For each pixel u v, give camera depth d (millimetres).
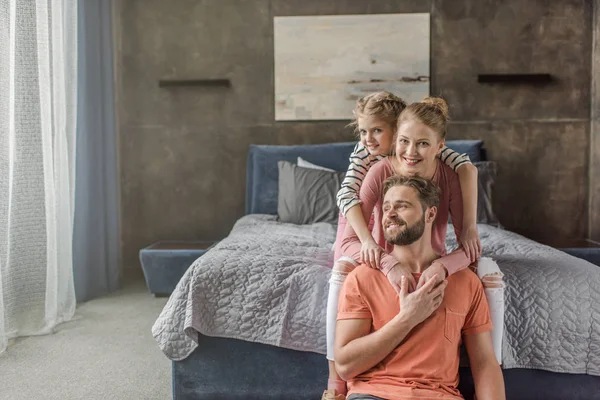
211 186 4848
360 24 4664
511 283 2275
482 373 1945
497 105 4691
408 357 1907
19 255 3359
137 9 4754
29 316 3418
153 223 4883
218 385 2379
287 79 4727
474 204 2219
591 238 4707
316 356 2326
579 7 4621
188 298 2377
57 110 3639
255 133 4797
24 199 3371
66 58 3824
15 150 3322
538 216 4754
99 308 4004
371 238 2107
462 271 2010
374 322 1951
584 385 2254
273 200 4422
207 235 4875
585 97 4676
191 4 4742
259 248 2902
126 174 4863
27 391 2627
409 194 1967
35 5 3387
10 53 3188
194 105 4805
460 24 4656
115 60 4754
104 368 2908
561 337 2221
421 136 2035
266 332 2324
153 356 3080
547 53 4652
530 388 2256
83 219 4156
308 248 2896
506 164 4723
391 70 4676
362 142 2381
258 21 4730
